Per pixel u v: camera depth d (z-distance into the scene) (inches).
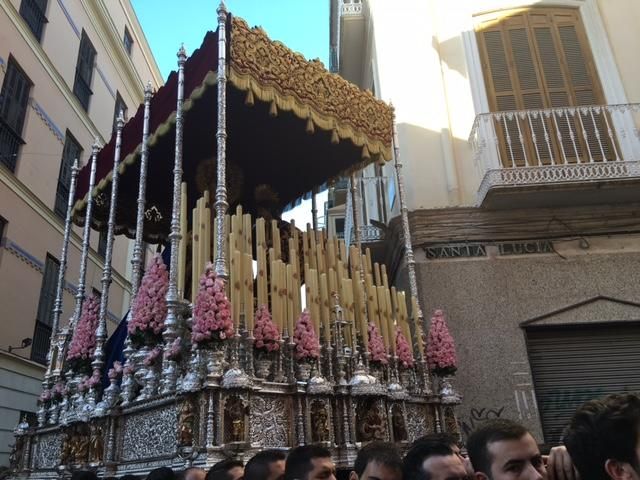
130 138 309.1
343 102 292.4
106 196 352.5
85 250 324.5
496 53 407.2
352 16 481.1
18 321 507.2
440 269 347.9
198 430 180.7
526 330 334.6
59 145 604.1
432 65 406.0
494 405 318.3
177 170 243.9
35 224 545.3
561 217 352.2
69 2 644.1
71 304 603.2
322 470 116.1
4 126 507.5
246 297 216.2
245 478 122.3
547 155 364.2
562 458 87.5
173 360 204.1
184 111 260.8
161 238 384.2
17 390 499.5
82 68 676.7
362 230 412.8
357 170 349.1
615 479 72.0
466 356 328.5
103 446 229.6
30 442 305.9
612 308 333.4
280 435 200.2
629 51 399.9
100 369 260.2
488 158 350.3
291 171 364.5
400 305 291.3
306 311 228.4
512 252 349.1
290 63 266.2
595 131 355.6
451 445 103.2
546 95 392.8
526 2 419.2
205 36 251.6
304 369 217.2
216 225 215.9
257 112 308.2
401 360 265.3
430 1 426.0
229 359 193.9
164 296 231.8
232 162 355.9
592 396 323.6
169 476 152.9
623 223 349.7
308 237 276.7
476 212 356.2
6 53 512.1
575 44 409.1
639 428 72.4
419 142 387.5
